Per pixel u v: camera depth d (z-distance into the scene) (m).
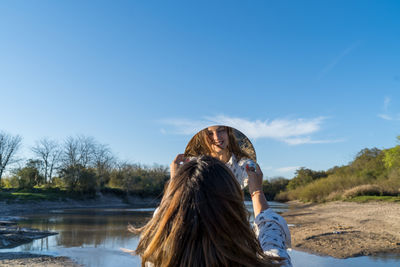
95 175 61.19
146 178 68.38
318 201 43.31
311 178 68.19
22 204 44.88
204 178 0.85
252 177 1.17
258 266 0.78
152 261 0.84
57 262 10.08
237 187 0.88
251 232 0.84
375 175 43.41
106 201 59.88
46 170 63.19
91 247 12.85
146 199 65.50
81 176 58.03
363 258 9.42
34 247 13.00
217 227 0.78
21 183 57.38
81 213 35.56
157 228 0.86
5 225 20.98
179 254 0.79
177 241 0.79
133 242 14.15
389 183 35.41
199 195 0.82
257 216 1.04
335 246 11.08
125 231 18.30
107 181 67.62
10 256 10.92
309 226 17.23
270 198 75.50
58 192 56.62
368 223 16.67
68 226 21.14
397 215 18.97
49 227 20.44
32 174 59.94
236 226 0.81
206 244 0.77
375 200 30.77
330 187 44.44
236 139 1.56
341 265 8.68
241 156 1.58
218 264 0.75
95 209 45.06
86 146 63.53
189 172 0.89
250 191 1.16
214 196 0.82
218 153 1.54
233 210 0.81
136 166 70.00
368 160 51.09
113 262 10.16
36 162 62.12
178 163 1.31
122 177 67.81
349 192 36.88
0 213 34.66
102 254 11.38
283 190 75.44
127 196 64.31
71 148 60.94
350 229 14.73
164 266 0.79
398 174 35.12
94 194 59.00
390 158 36.28
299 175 70.88
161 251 0.82
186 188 0.84
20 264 9.76
